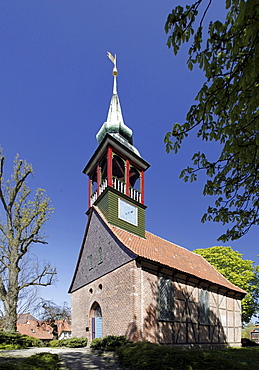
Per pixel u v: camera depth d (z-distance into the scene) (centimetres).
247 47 527
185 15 482
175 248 2681
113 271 1809
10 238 2128
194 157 770
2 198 2175
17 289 2044
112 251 1877
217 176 811
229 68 556
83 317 2108
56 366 990
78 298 2267
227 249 3669
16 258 2097
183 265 2211
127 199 2158
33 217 2192
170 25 495
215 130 683
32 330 5109
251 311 3366
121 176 2442
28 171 2256
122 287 1680
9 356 1265
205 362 941
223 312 2417
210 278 2386
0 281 2020
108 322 1742
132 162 2305
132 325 1525
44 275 2245
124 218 2089
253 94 479
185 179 793
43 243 2264
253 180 802
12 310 1961
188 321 1908
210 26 498
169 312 1762
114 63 2816
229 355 1192
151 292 1673
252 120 588
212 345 2095
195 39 506
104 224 2031
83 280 2230
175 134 665
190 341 1866
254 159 711
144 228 2236
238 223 917
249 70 461
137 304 1563
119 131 2442
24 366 845
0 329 1914
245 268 3531
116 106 2605
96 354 1433
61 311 3534
